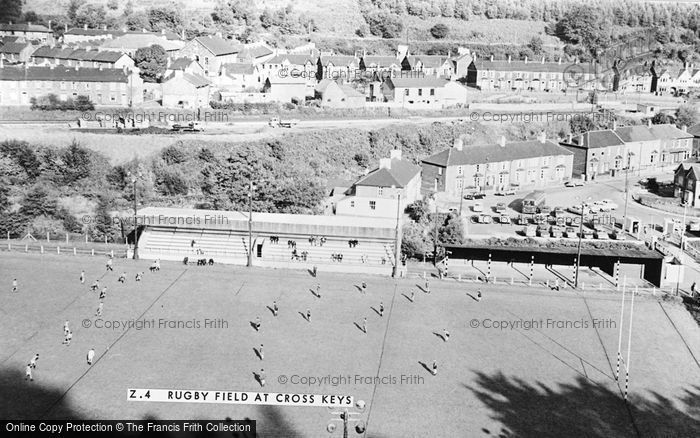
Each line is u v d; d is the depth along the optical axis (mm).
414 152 186000
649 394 87938
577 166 192250
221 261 126562
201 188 155125
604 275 129875
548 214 157375
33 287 114875
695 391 89000
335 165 172625
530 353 97625
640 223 145625
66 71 195000
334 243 129625
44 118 183375
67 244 136750
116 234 142000
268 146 166625
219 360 93125
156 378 88250
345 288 117750
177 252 128375
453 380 90062
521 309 111875
